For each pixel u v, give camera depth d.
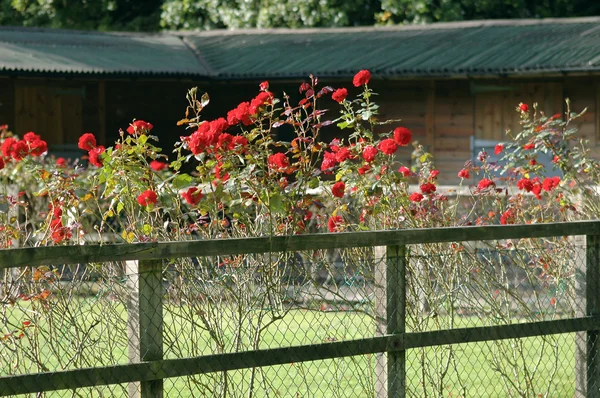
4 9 34.16
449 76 21.56
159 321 6.34
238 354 6.59
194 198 7.39
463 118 22.81
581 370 8.20
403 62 22.19
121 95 23.25
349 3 31.03
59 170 7.76
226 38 26.16
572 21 25.02
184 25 32.28
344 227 8.49
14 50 22.17
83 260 6.02
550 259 8.94
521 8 30.77
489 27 25.14
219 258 7.57
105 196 7.48
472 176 22.62
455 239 7.43
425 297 8.16
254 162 7.41
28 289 7.00
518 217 9.91
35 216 14.07
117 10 34.09
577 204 10.35
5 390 5.80
